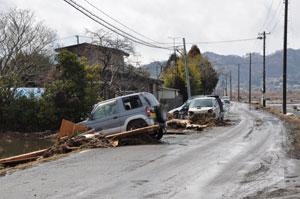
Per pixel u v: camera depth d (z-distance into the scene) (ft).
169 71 200.03
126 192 19.04
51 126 70.95
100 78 89.25
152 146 38.45
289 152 32.60
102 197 18.15
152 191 19.16
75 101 69.51
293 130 56.59
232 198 17.58
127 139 41.01
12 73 74.84
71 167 27.20
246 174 23.02
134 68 97.35
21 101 70.85
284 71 113.29
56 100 68.95
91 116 45.60
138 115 43.52
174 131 56.80
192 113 69.92
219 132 54.95
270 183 20.52
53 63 97.76
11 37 85.71
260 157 29.78
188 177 22.44
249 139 44.21
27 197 18.72
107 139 40.37
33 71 91.40
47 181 22.45
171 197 17.90
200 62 249.96
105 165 27.37
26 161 36.37
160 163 27.55
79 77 74.02
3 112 69.62
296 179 21.39
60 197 18.39
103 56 94.38
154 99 46.80
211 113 69.36
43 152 38.06
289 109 185.37
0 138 61.46
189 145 38.83
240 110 144.56
